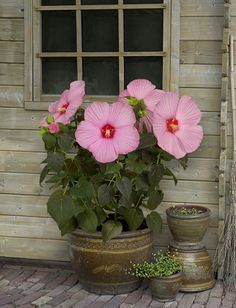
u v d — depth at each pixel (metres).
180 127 3.28
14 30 3.57
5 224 3.65
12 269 3.63
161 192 3.37
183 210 3.44
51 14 3.56
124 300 3.30
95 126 3.25
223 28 3.44
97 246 3.29
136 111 3.29
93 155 3.22
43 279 3.52
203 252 3.38
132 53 3.51
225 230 3.44
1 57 3.59
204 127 3.49
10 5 3.56
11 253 3.65
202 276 3.36
